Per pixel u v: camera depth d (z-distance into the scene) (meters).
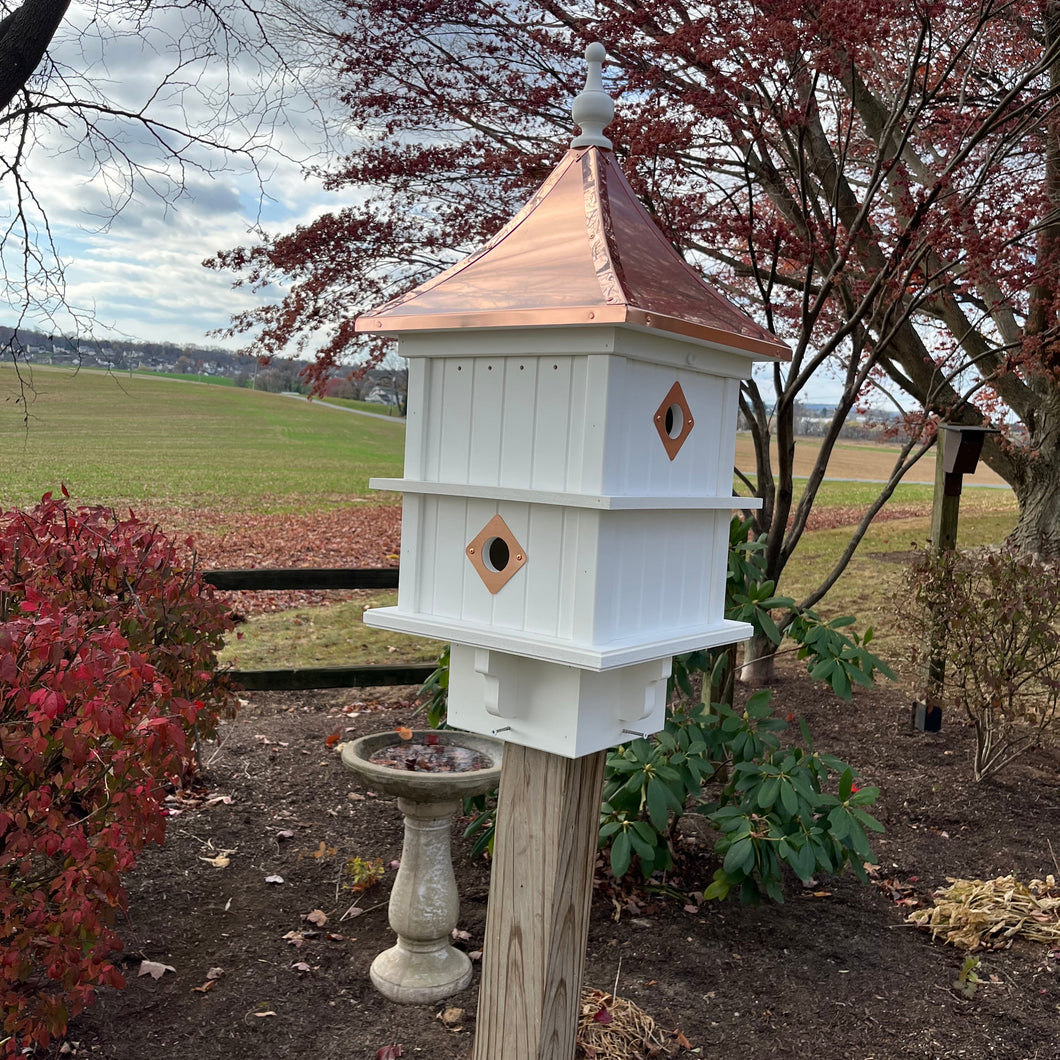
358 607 8.99
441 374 1.98
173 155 5.47
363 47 5.10
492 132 5.37
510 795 2.06
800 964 3.28
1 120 5.02
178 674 3.80
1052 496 7.84
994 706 4.91
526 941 2.07
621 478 1.80
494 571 1.91
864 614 8.30
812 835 3.35
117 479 15.07
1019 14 4.70
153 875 3.67
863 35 3.93
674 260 2.06
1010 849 4.31
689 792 3.59
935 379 6.07
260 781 4.68
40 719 2.12
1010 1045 2.87
